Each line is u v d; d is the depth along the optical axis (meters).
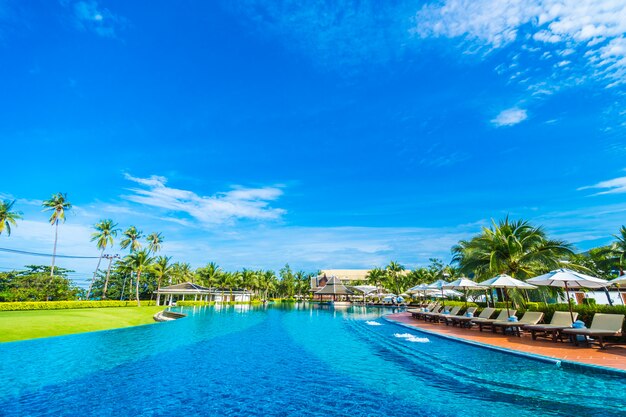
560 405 6.84
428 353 12.58
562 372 9.16
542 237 21.64
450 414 6.68
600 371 8.75
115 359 12.72
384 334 18.50
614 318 11.50
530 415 6.41
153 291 64.56
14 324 18.88
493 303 22.53
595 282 12.93
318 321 28.62
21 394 8.58
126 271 63.50
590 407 6.68
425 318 24.75
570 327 12.60
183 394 8.47
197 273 86.38
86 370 11.00
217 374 10.38
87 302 44.09
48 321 20.98
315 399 7.94
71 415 7.16
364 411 7.11
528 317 15.25
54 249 54.25
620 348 11.15
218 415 7.07
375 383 9.09
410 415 6.79
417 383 8.95
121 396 8.36
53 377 10.17
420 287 27.23
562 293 22.06
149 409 7.47
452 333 16.77
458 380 8.99
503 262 21.41
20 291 49.06
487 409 6.84
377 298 72.25
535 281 14.22
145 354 13.67
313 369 10.88
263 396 8.23
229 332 20.91
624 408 6.59
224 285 73.94
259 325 25.28
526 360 10.66
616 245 36.78
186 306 60.19
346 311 45.06
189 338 18.19
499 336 15.12
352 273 117.75
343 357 12.73
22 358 12.88
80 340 17.20
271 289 94.94
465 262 24.77
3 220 45.31
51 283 52.50
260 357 12.94
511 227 22.41
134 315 31.27
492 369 9.79
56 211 54.44
